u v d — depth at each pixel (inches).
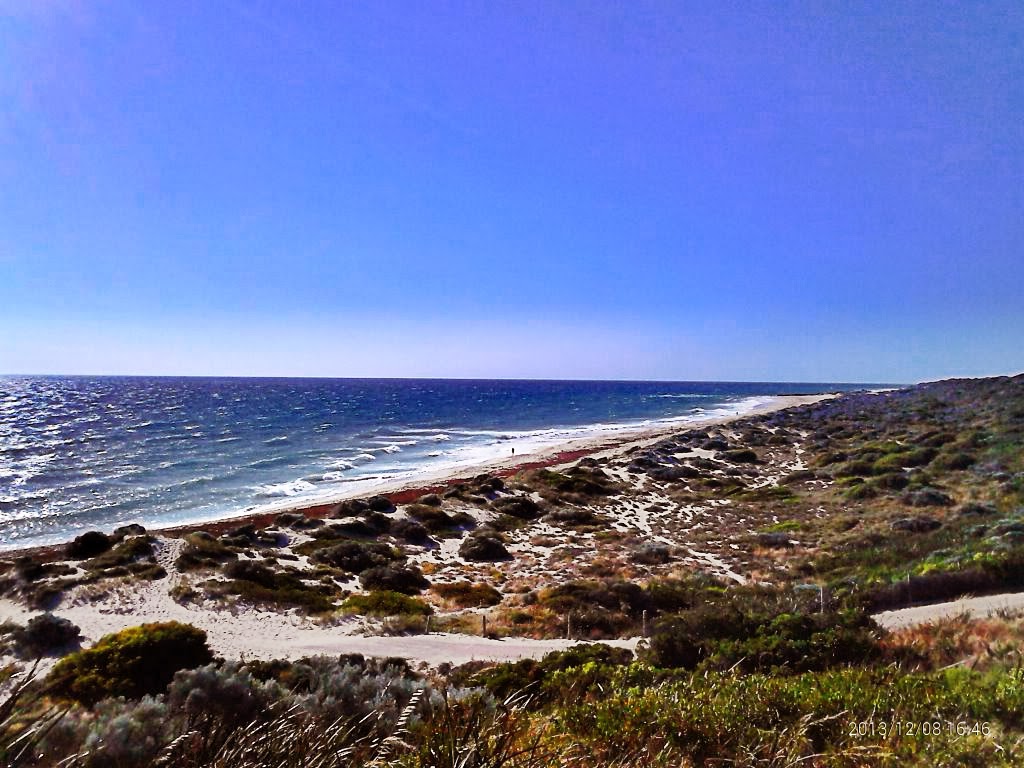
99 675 510.6
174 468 2170.3
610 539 1326.3
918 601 566.3
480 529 1429.6
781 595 633.0
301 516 1408.7
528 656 602.9
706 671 305.4
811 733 178.4
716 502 1686.8
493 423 4072.3
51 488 1788.9
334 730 128.3
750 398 6919.3
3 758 93.6
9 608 834.8
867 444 2186.3
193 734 121.6
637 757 153.3
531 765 123.6
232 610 825.5
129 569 988.6
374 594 880.9
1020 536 717.3
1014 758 153.9
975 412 2509.8
